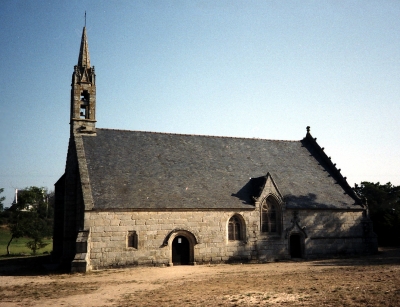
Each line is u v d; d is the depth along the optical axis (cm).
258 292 2111
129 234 3425
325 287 2184
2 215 9219
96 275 3011
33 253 5616
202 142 4425
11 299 2130
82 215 3388
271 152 4666
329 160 4803
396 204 7375
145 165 3891
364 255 4266
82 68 4088
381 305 1706
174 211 3591
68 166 4050
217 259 3691
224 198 3850
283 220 3991
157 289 2338
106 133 4056
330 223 4216
